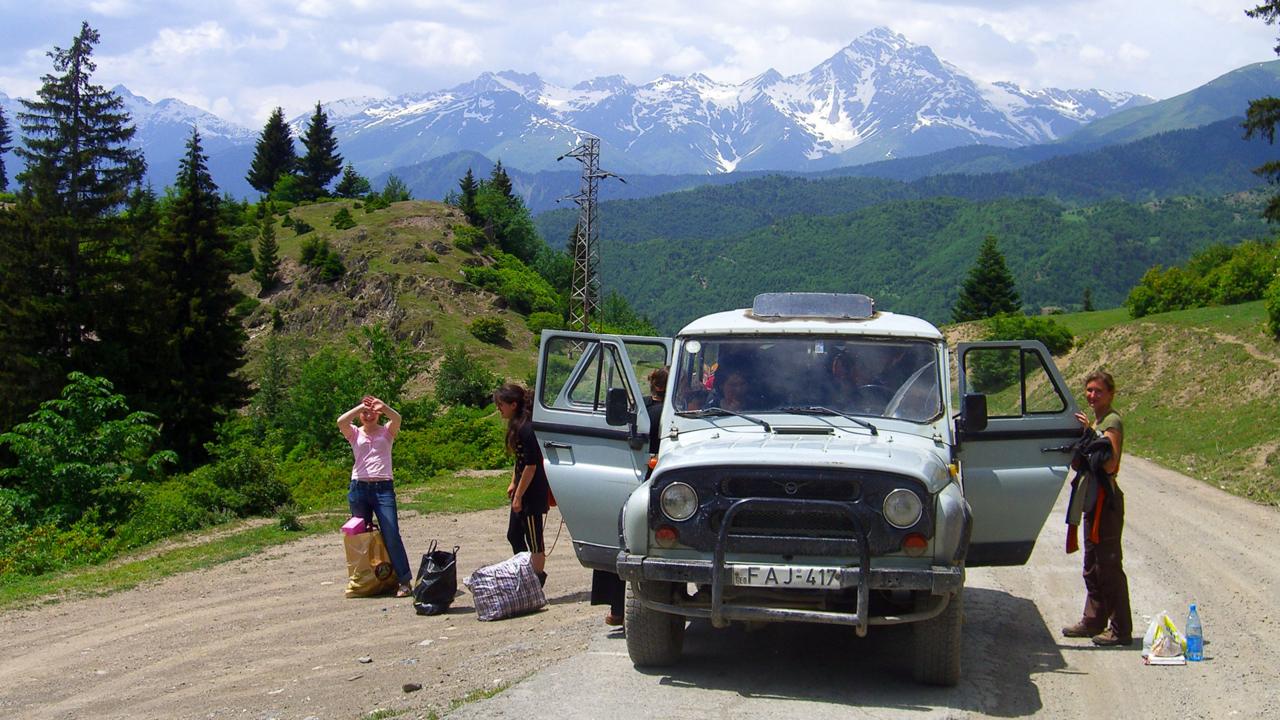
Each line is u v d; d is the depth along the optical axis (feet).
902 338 24.62
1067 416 25.63
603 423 25.46
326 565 41.14
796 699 21.02
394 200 510.17
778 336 25.05
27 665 27.50
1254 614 30.63
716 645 25.52
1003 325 244.63
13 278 149.18
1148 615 30.50
